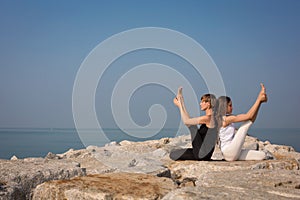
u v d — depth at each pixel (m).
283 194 3.13
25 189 4.04
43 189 3.68
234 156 5.36
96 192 3.36
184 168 5.20
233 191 3.14
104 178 3.92
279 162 5.15
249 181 3.59
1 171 4.25
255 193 3.10
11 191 3.67
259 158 5.48
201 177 3.98
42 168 4.49
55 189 3.58
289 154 8.59
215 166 4.94
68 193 3.49
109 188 3.50
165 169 5.10
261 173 4.00
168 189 3.52
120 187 3.54
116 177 3.97
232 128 5.48
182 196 2.93
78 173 4.57
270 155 5.91
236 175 3.89
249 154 5.48
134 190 3.45
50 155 7.58
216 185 3.45
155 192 3.40
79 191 3.42
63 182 3.73
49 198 3.61
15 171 4.26
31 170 4.36
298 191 3.21
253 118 5.31
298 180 3.65
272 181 3.56
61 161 5.33
